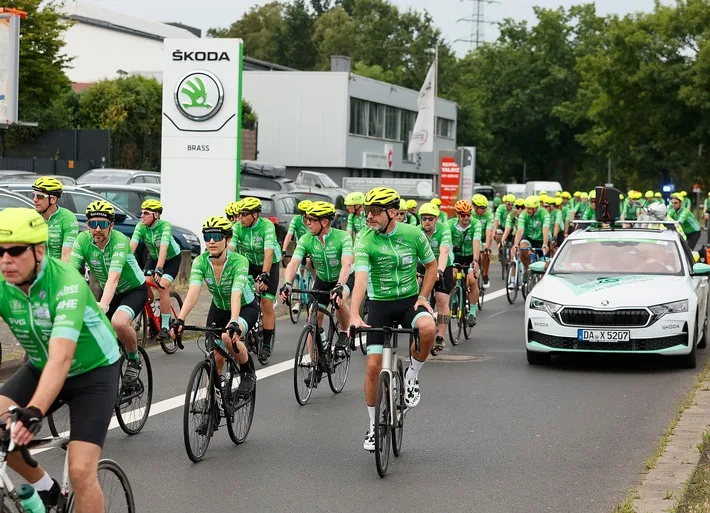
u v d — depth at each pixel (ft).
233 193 82.23
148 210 42.96
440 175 110.93
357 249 26.78
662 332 40.37
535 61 303.89
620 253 45.32
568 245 46.34
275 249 41.60
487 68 309.01
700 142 199.72
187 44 82.12
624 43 197.36
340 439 29.25
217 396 27.32
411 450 27.86
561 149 310.04
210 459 26.71
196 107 81.97
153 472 25.22
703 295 46.55
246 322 29.48
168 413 32.53
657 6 198.39
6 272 15.67
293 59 351.46
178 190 82.53
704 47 187.83
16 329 16.62
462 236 51.60
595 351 40.75
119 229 71.72
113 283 29.91
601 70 200.95
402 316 27.63
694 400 34.30
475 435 29.68
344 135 212.43
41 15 141.18
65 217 36.27
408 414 32.65
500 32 310.24
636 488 23.32
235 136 81.97
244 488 23.82
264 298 41.32
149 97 181.16
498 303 68.23
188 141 82.33
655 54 195.52
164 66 82.38
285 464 26.22
